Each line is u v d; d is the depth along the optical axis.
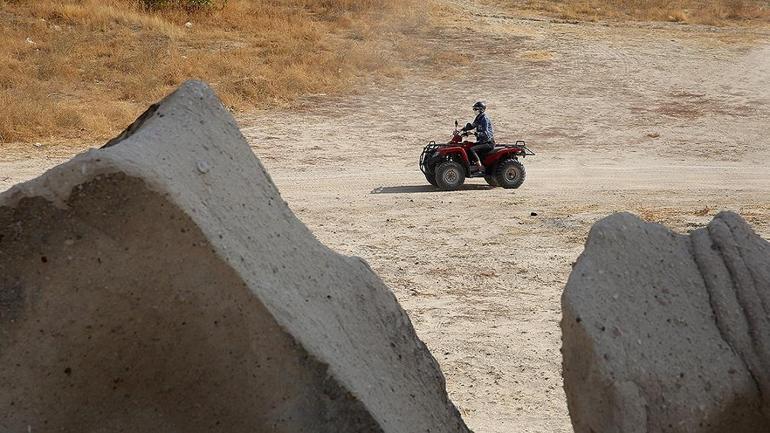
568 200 49.97
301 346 11.35
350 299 13.45
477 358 26.16
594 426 11.17
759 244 12.38
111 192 10.77
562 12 121.25
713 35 111.25
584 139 71.75
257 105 75.12
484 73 89.69
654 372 11.23
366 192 52.34
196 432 11.39
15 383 10.94
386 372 12.98
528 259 37.25
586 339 11.32
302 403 11.40
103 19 89.94
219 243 11.17
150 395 11.33
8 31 84.38
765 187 55.00
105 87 74.94
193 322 11.16
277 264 12.41
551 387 24.03
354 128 71.19
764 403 11.43
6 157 57.25
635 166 62.81
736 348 11.60
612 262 11.99
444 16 111.62
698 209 46.69
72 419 11.14
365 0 109.00
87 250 10.85
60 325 10.93
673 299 11.84
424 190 53.53
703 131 74.56
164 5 96.62
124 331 11.08
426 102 79.88
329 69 84.50
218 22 95.44
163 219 10.89
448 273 35.22
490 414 22.12
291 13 102.38
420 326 28.94
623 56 98.56
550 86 86.62
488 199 50.25
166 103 13.25
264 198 13.23
